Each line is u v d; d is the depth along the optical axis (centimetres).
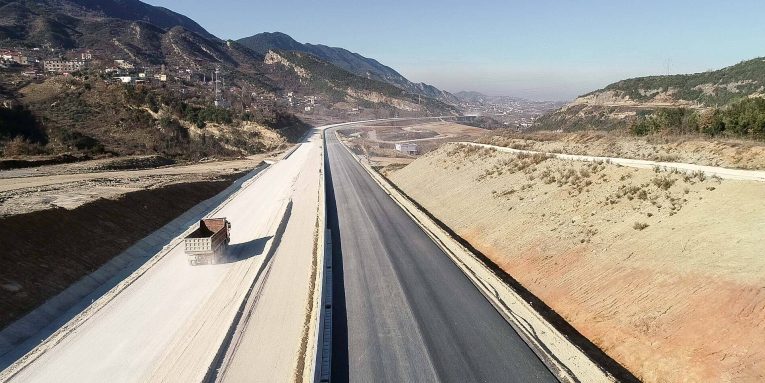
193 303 2053
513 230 2608
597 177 2608
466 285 2177
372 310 1925
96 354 1606
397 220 3628
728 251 1477
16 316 1772
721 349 1189
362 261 2603
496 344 1594
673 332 1332
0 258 2002
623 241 1884
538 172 3189
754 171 2083
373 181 5781
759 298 1240
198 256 2556
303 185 5422
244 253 2828
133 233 2988
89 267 2359
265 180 5906
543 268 2092
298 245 2958
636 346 1384
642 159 2900
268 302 2053
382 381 1395
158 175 5125
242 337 1730
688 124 3644
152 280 2338
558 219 2395
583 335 1587
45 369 1507
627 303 1555
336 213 3925
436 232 3152
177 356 1591
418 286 2181
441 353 1549
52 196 3195
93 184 3956
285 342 1681
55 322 1866
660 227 1825
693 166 2389
